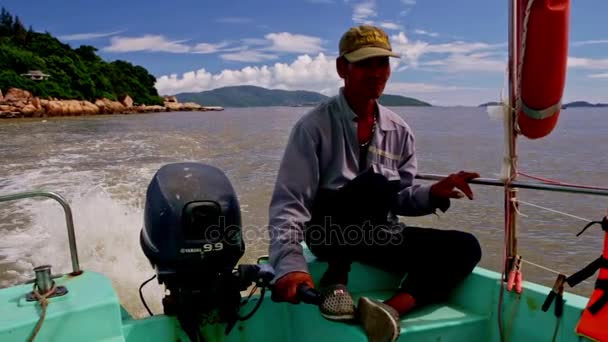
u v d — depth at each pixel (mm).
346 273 2057
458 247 1972
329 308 1698
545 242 6160
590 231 6562
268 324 2062
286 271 1708
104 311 1690
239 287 1854
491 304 1944
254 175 10930
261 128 32531
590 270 1669
